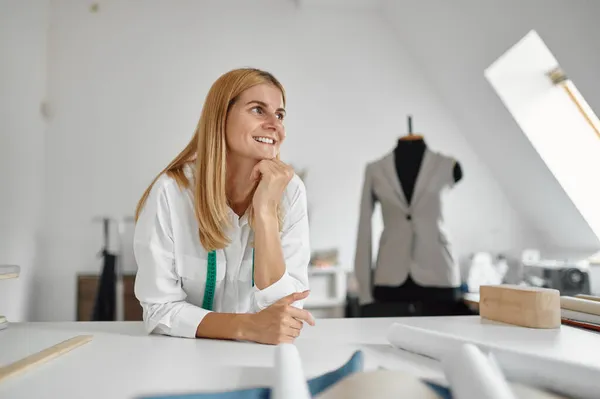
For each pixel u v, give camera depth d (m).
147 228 0.93
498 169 3.43
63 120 3.26
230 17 3.50
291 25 3.55
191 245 0.96
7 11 2.54
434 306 2.60
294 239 1.05
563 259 3.28
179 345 0.73
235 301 1.00
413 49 3.55
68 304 3.15
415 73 3.60
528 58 2.68
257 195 0.93
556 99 2.87
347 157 3.48
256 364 0.59
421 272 2.27
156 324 0.84
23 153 2.81
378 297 2.37
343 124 3.51
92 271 3.20
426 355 0.61
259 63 3.49
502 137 3.13
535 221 3.42
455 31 2.91
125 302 3.03
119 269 2.98
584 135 2.85
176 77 3.40
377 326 0.92
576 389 0.41
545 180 2.98
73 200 3.22
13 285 2.68
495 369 0.38
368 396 0.37
